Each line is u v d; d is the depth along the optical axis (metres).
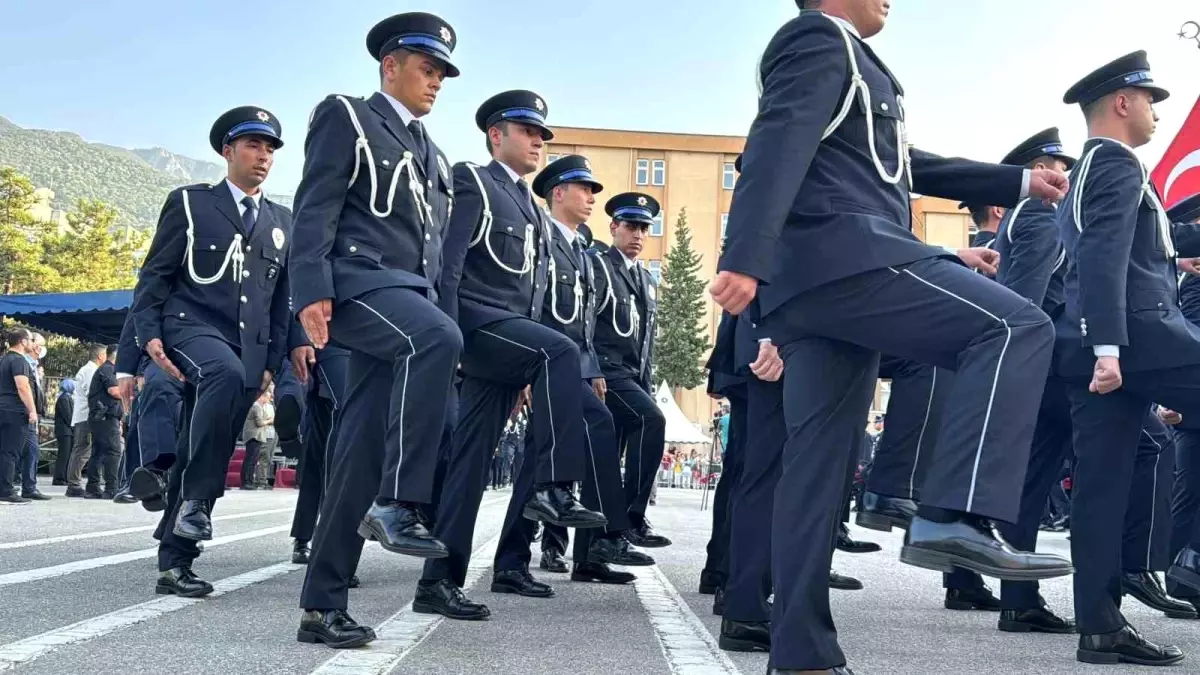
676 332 49.12
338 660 3.21
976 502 2.46
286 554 6.65
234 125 5.32
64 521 8.86
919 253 2.69
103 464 13.30
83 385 13.52
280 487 19.75
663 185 54.84
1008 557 2.45
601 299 6.98
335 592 3.52
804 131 2.64
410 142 4.04
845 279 2.68
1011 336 2.55
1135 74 4.05
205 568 5.81
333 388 5.93
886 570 7.38
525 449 5.35
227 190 5.34
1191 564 4.92
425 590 4.41
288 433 6.20
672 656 3.55
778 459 3.88
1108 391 3.81
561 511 4.88
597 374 6.19
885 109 2.85
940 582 6.66
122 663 3.07
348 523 3.54
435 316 3.58
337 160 3.78
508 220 5.16
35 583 4.82
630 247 7.35
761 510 3.85
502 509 13.52
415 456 3.48
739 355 4.01
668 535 10.41
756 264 2.57
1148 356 3.83
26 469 12.43
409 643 3.60
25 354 12.41
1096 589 3.82
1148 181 4.00
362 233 3.85
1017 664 3.70
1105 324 3.76
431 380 3.50
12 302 15.99
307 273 3.63
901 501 4.54
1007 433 2.49
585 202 6.42
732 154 54.97
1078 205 3.97
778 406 3.89
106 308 15.91
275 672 2.99
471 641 3.70
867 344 2.74
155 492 5.18
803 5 3.08
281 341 5.38
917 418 4.53
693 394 51.56
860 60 2.83
